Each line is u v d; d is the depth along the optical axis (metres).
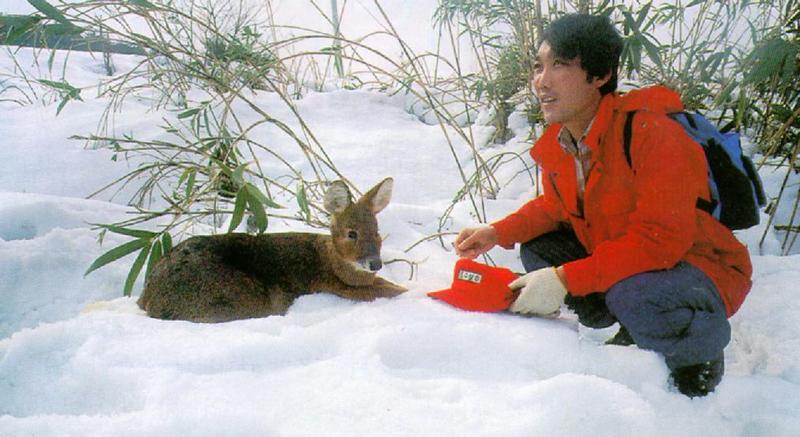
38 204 4.41
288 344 2.72
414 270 4.20
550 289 3.03
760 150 5.27
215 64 5.65
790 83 4.96
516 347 2.89
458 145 6.06
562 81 3.01
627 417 2.36
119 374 2.48
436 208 5.04
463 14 5.93
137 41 4.76
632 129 2.94
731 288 2.99
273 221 4.70
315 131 6.27
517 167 5.47
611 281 2.94
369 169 5.54
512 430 2.23
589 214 3.22
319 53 5.00
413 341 2.84
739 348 3.43
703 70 4.98
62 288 3.86
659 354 2.92
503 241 3.63
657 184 2.85
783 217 4.70
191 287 3.31
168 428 2.13
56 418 2.18
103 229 4.35
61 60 8.16
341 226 3.67
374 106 7.05
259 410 2.27
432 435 2.18
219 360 2.61
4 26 4.49
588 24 2.97
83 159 5.41
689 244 2.86
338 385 2.45
